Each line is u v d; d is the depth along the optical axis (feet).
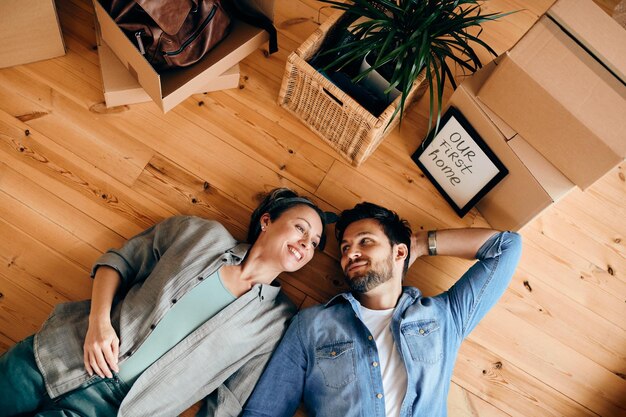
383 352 4.88
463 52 5.28
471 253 5.24
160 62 5.43
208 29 5.36
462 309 5.07
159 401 4.53
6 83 5.81
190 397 4.65
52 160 5.66
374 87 5.54
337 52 5.71
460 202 5.96
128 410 4.41
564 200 6.34
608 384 5.80
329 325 4.96
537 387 5.75
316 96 5.57
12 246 5.35
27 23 5.37
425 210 6.16
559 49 4.40
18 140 5.65
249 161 6.05
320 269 5.89
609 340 5.92
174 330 4.58
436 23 5.11
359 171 6.19
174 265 4.68
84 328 4.52
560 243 6.18
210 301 4.75
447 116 5.51
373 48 5.11
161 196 5.79
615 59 4.27
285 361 4.84
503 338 5.87
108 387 4.43
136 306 4.60
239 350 4.76
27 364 4.28
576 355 5.86
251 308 4.82
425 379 4.71
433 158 5.95
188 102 6.10
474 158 5.46
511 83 4.67
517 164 5.00
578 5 4.38
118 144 5.84
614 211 6.35
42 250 5.41
